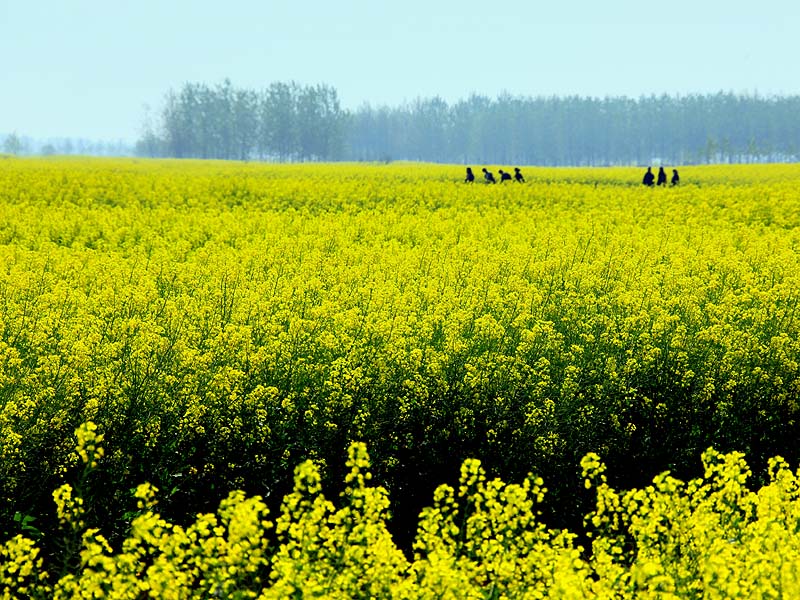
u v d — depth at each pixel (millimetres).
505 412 15234
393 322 18938
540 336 18594
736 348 18000
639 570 8648
